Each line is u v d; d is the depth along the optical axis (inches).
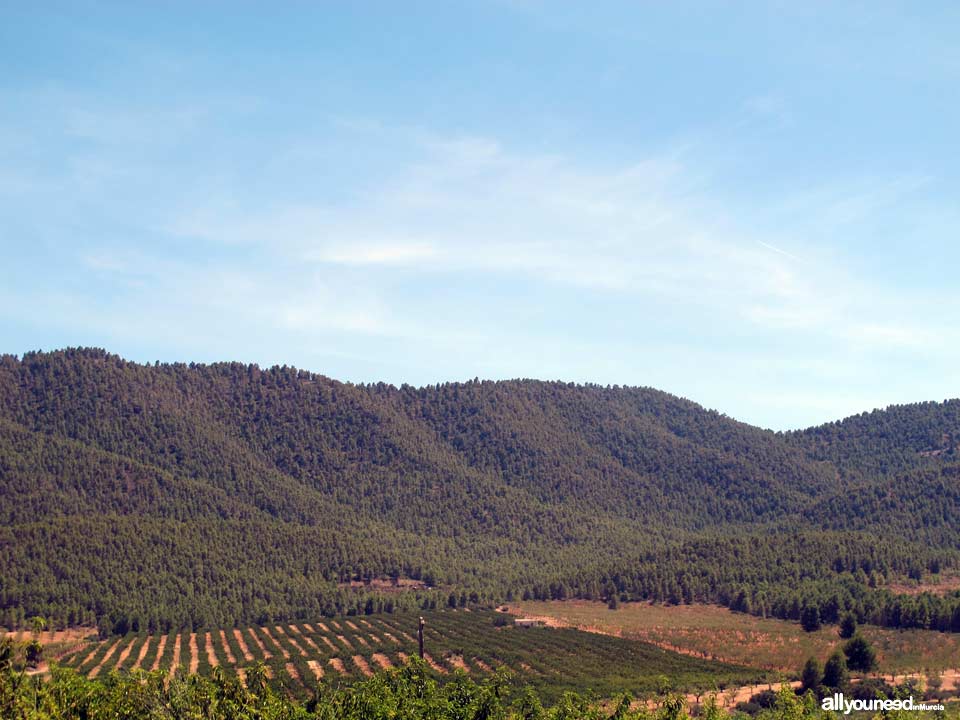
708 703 3686.0
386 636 7022.6
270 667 5447.8
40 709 2348.7
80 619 7416.3
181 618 7716.5
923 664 5187.0
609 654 6102.4
